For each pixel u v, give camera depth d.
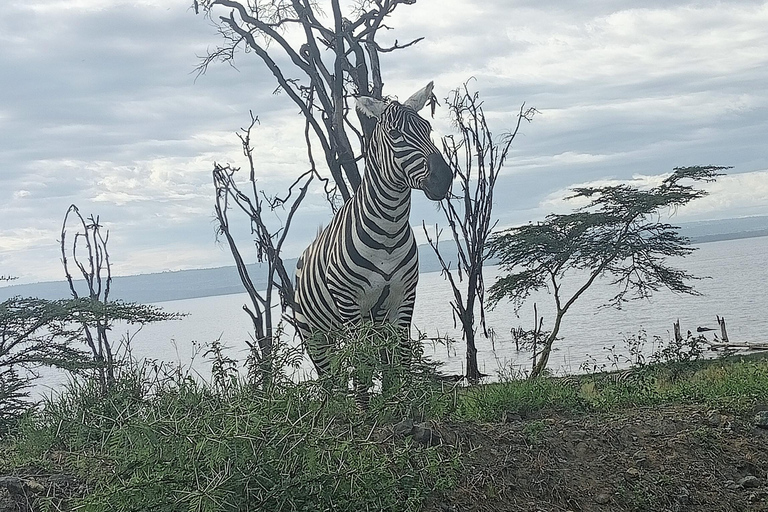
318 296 6.60
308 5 10.39
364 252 6.07
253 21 10.58
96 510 4.06
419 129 5.95
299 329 7.17
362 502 4.11
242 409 4.34
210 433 4.07
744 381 8.59
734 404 7.53
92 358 10.27
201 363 6.62
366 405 5.31
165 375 6.16
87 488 4.91
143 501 3.92
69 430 6.19
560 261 18.62
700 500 5.70
